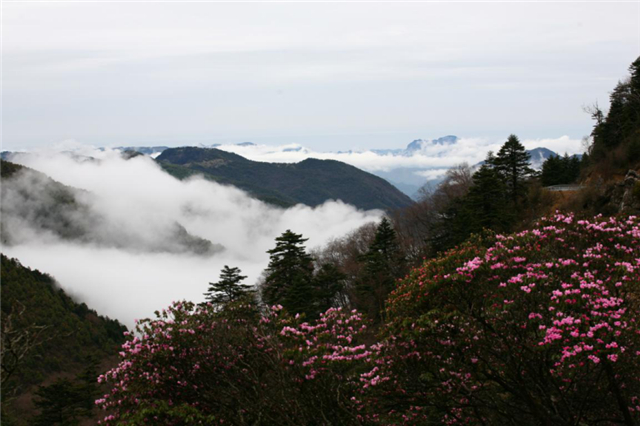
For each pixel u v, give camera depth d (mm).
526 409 13961
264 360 13219
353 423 12867
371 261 45469
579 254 12945
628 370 10953
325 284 41500
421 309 13148
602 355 10172
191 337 13727
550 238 13680
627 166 48188
